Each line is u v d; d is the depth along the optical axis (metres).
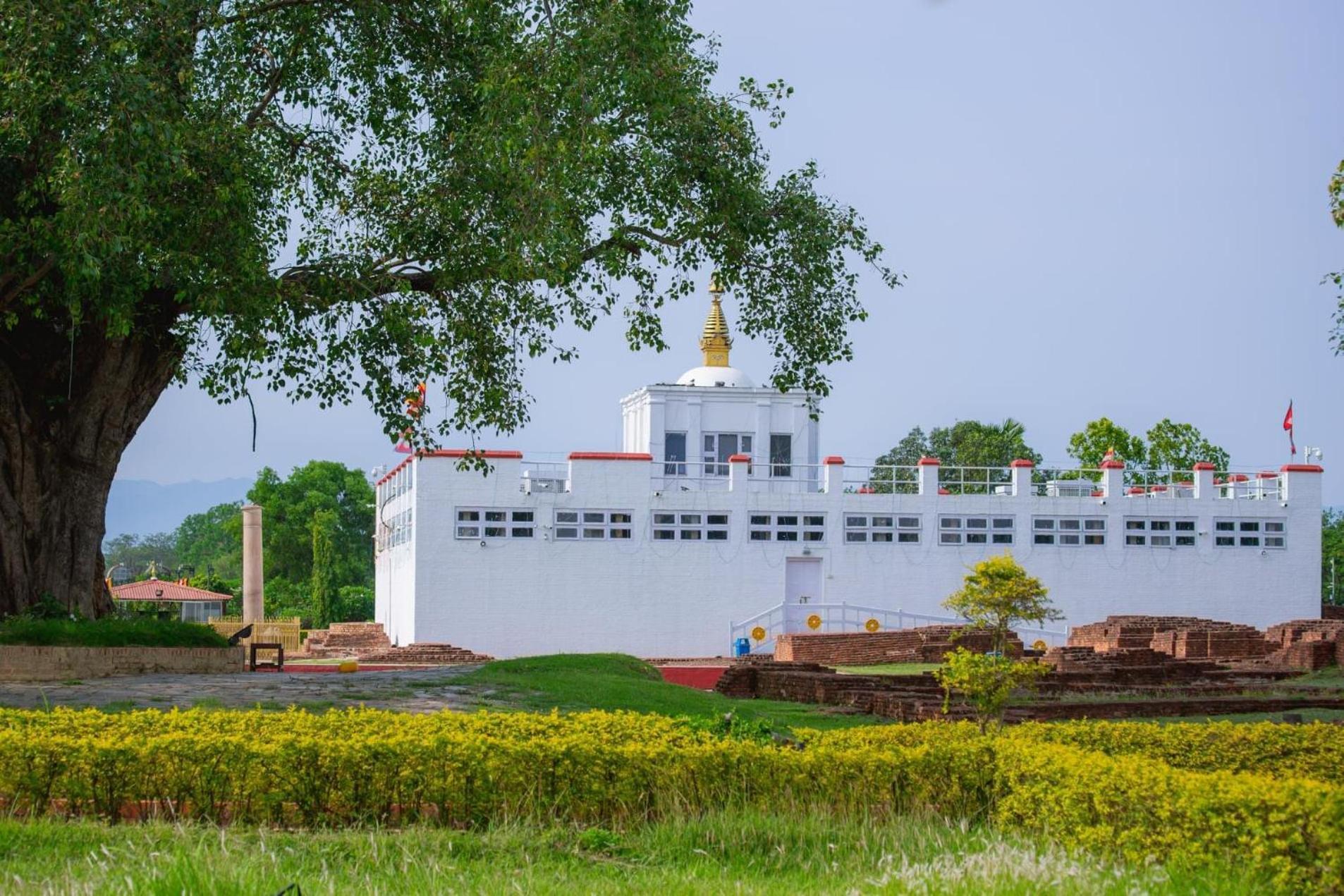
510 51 59.22
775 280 70.00
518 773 31.03
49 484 66.44
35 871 24.67
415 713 48.22
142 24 54.56
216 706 47.22
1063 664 94.50
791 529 134.88
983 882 24.06
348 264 62.28
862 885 24.50
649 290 70.00
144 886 22.36
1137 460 195.25
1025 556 138.88
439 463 128.12
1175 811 26.50
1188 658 111.56
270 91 65.38
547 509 129.88
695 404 144.88
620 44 58.06
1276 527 142.38
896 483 138.88
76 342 66.88
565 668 68.00
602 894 24.14
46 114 54.22
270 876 24.06
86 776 30.39
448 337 64.94
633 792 31.38
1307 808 24.64
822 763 32.25
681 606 131.75
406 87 66.25
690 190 68.06
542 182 57.09
